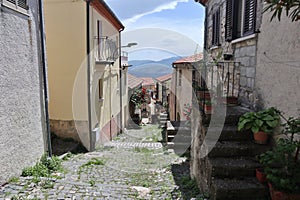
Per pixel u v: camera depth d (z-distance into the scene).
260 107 3.72
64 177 3.97
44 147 4.54
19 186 3.31
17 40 3.61
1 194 3.03
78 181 3.79
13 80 3.50
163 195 3.34
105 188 3.52
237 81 4.89
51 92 6.64
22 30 3.75
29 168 3.86
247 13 4.27
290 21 2.88
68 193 3.22
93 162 5.14
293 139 2.79
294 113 2.81
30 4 4.00
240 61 4.69
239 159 3.12
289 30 2.90
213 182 2.79
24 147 3.80
